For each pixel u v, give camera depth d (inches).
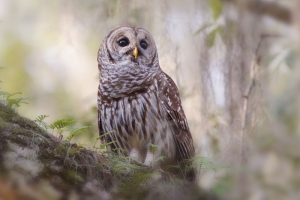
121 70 402.6
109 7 527.2
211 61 485.7
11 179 282.0
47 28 606.2
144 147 403.9
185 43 492.4
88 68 581.3
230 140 448.5
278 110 485.7
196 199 341.1
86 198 297.6
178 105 407.8
